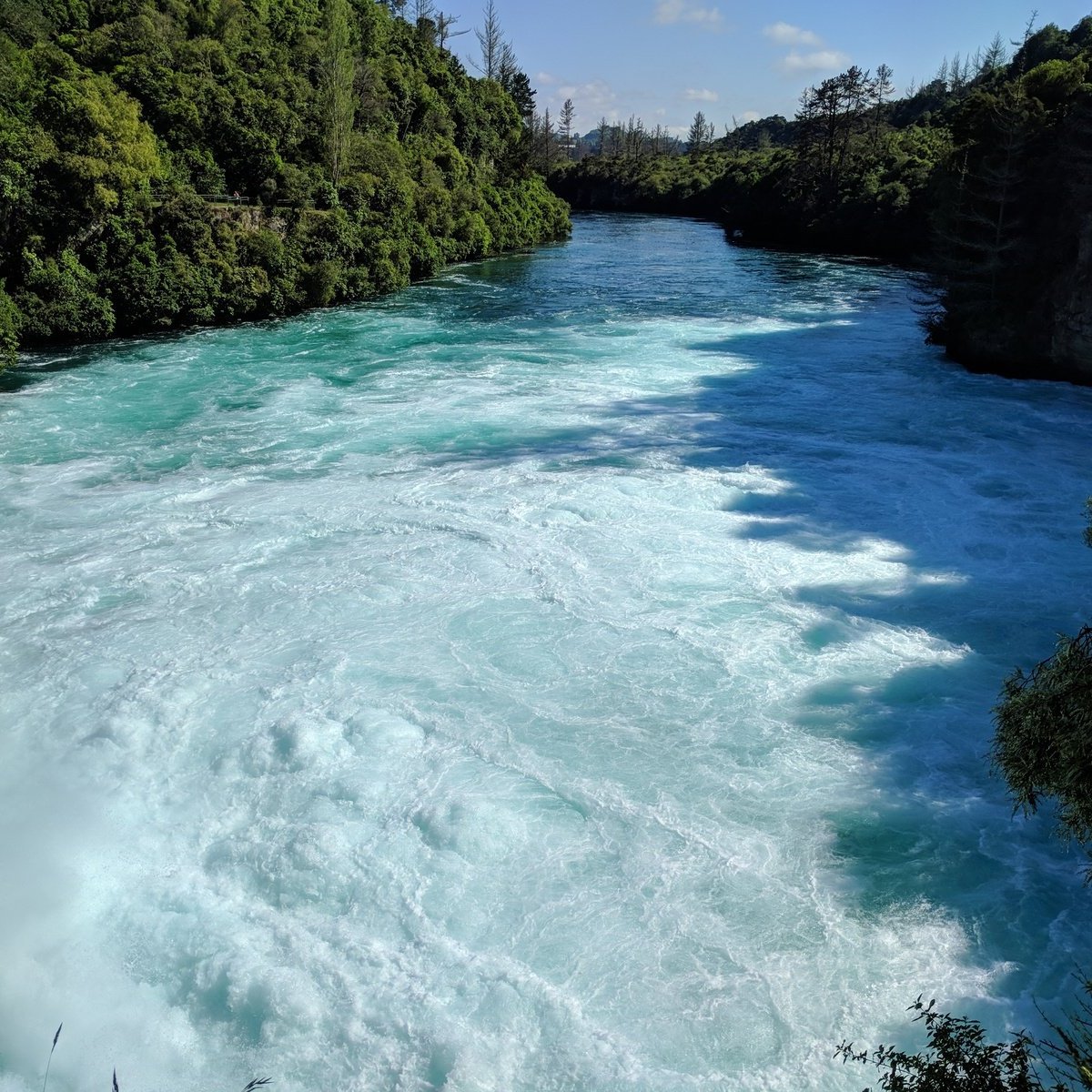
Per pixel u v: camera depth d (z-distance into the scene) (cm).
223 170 5178
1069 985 1002
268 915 1095
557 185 17062
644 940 1066
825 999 995
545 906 1110
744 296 5622
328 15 7544
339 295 5259
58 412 2972
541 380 3441
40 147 3938
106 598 1772
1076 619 1730
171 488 2319
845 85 9650
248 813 1245
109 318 4056
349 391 3266
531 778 1314
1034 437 2777
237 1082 920
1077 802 834
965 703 1484
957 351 3778
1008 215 3650
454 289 5859
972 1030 767
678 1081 910
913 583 1866
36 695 1469
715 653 1614
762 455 2597
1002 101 3616
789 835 1223
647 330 4472
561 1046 946
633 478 2378
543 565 1909
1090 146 3384
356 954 1043
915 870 1168
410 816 1231
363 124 7150
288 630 1669
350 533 2056
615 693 1507
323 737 1371
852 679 1548
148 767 1321
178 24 6241
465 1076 913
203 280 4372
